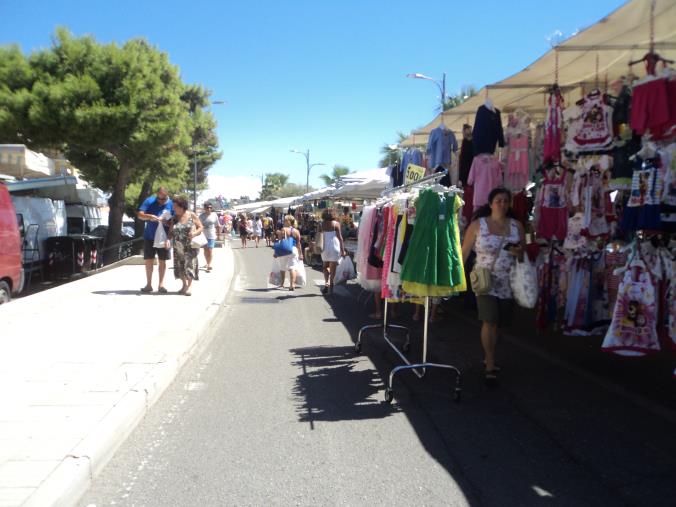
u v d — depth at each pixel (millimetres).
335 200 24453
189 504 3189
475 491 3361
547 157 6434
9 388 4652
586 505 3191
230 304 10500
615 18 5008
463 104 8508
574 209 6457
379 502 3227
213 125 34875
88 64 18516
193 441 4094
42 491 2938
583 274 6398
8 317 7746
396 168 10883
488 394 5191
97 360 5578
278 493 3326
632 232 5484
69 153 21406
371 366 6219
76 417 3992
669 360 6238
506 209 5293
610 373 5793
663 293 5148
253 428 4355
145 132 18094
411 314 9453
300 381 5633
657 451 3898
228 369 6055
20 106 17312
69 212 20422
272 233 32531
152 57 20297
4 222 10289
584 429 4312
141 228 27391
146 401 4648
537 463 3740
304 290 12562
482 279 5184
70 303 9008
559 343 7172
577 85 7617
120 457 3814
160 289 10422
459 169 8250
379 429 4348
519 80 7305
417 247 4965
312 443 4070
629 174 5555
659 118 4770
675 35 5523
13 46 18781
